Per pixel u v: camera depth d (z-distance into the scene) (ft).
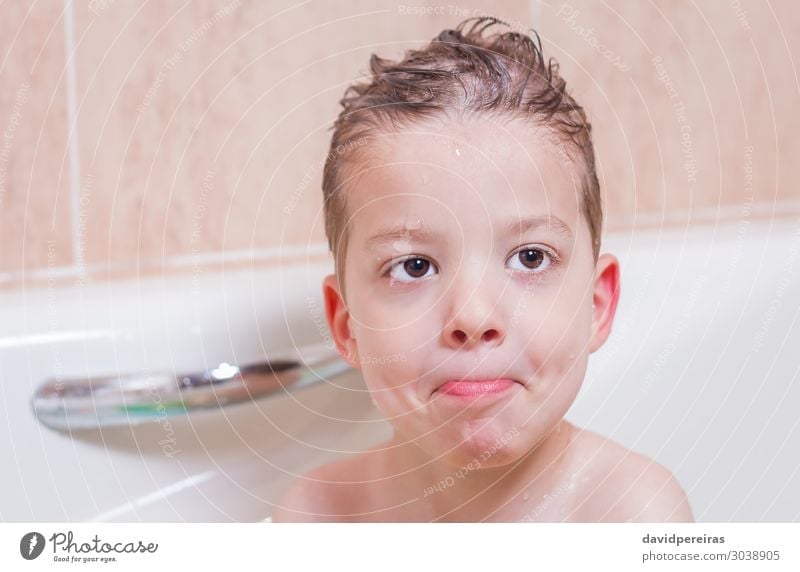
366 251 2.01
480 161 1.97
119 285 3.50
